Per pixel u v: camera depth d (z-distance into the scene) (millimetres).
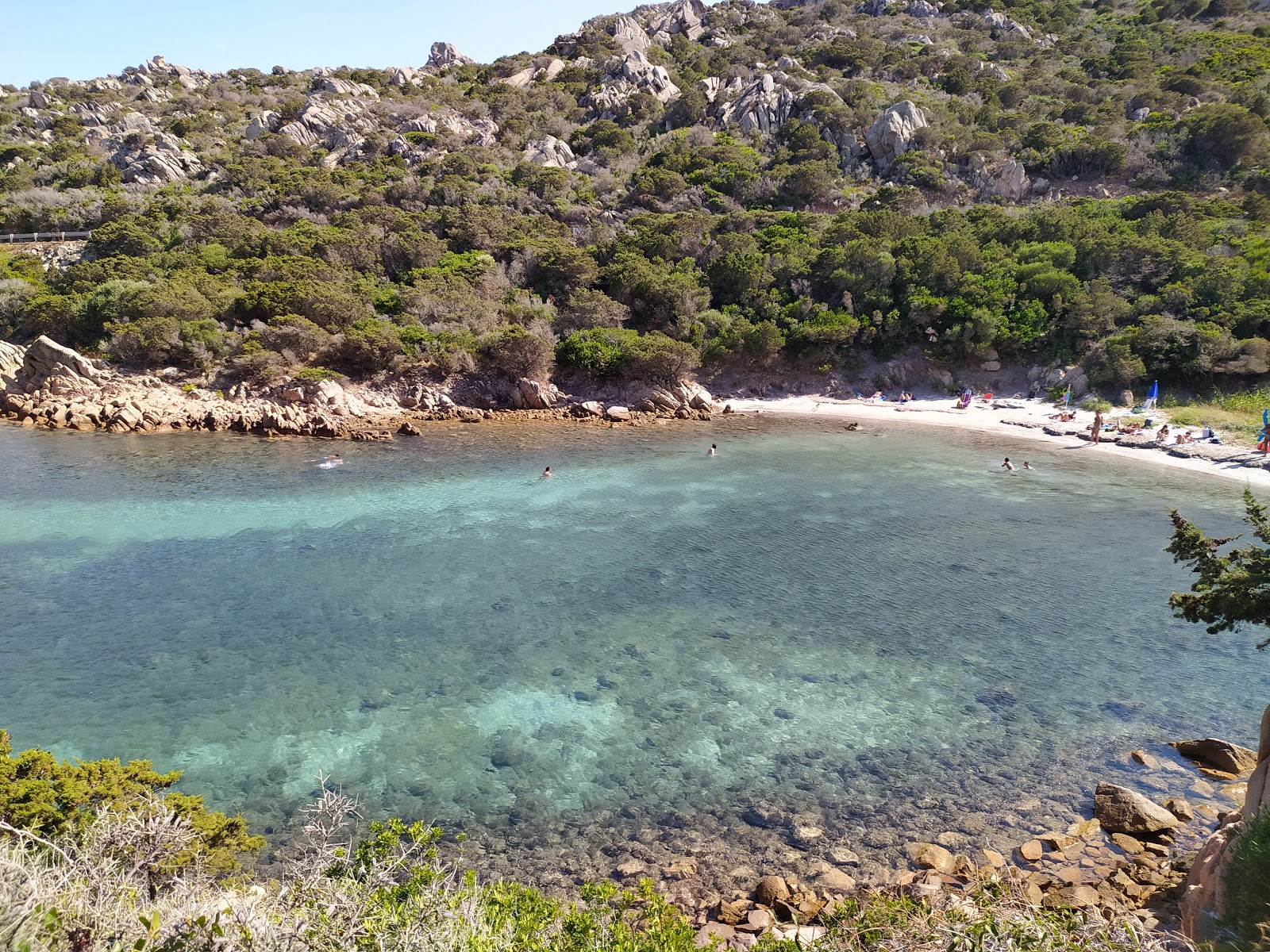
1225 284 57812
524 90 126938
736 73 124188
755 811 16438
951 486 42000
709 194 92188
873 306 67875
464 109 121250
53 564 29719
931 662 22766
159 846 9719
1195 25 124625
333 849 10117
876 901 10773
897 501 39250
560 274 72312
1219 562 15305
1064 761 17938
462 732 19312
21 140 109000
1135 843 14773
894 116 99812
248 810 16250
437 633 24547
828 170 96125
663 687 21453
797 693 21109
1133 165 88250
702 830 15852
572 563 30625
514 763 18078
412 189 89688
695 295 68375
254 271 68750
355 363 60719
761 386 67000
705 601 27188
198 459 45219
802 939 11820
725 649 23656
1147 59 111562
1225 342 53500
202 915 7434
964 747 18578
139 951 6797
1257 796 11305
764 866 14688
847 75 122750
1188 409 53562
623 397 62438
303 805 16453
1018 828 15633
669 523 35688
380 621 25344
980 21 137000
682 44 140625
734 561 30984
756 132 107000
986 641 24031
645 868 14680
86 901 7605
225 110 123625
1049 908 11914
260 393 56531
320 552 31422
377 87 134750
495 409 60344
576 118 120562
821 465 46531
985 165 94375
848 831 15734
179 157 100875
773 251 74625
